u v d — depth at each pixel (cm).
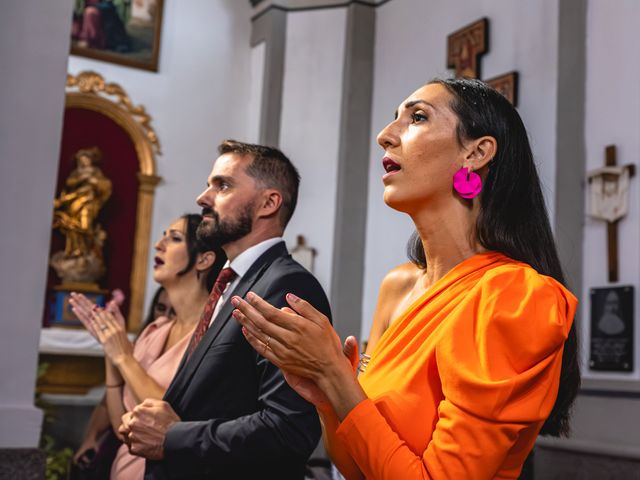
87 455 356
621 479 611
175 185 1086
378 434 144
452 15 908
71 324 954
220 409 250
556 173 718
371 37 1043
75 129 1039
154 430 246
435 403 152
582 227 687
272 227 282
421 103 173
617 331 638
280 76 1100
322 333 147
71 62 1045
